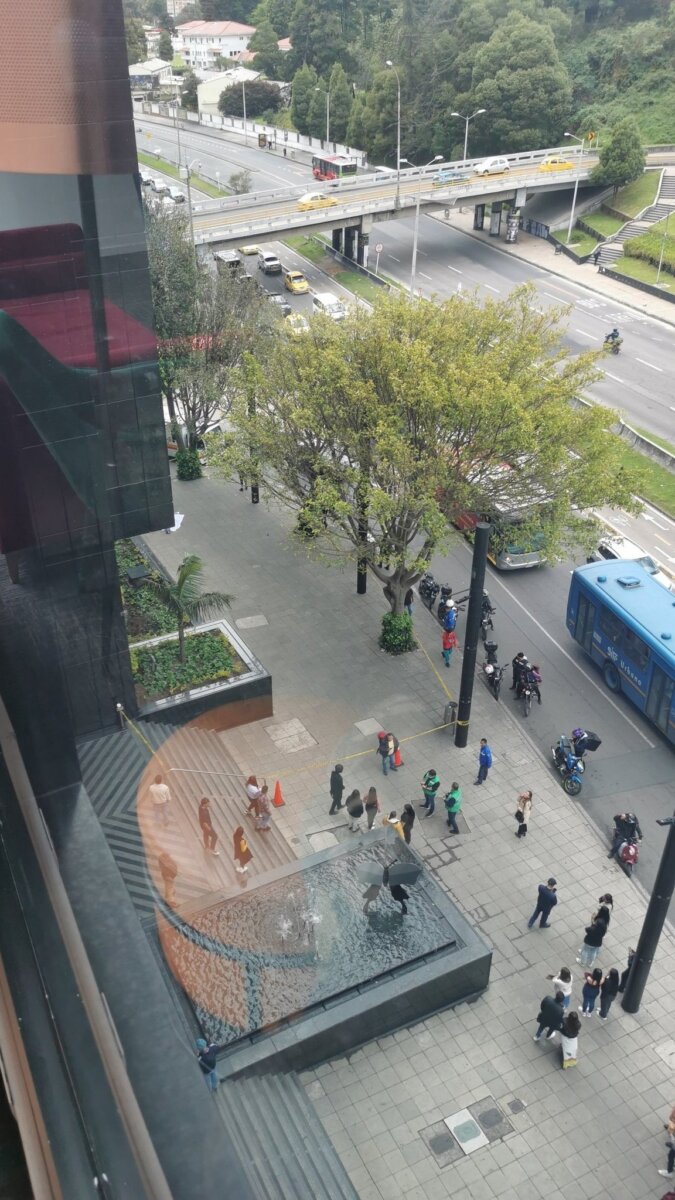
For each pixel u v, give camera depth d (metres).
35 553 16.28
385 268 66.81
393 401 23.41
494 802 21.73
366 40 97.12
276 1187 11.48
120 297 15.95
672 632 23.78
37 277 14.65
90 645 17.36
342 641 26.62
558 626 28.67
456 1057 15.95
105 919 8.55
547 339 25.75
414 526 24.25
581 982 17.44
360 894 15.35
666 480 37.06
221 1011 11.20
